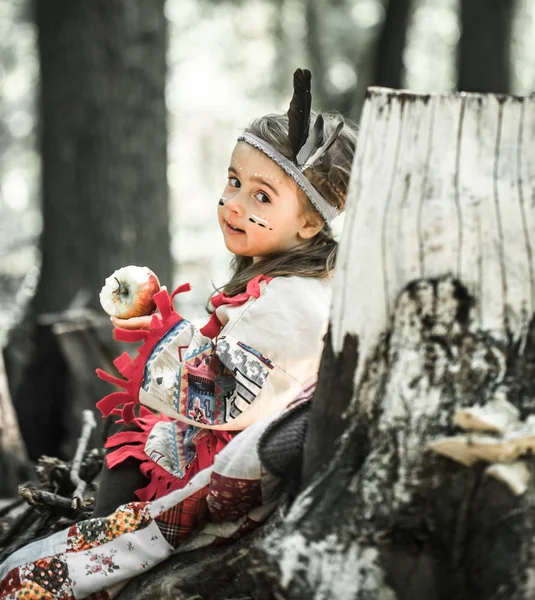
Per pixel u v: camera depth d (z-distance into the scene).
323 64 16.91
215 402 2.17
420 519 1.74
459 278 1.77
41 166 7.11
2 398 4.33
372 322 1.84
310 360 2.18
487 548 1.70
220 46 20.48
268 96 20.55
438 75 17.89
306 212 2.34
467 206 1.77
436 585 1.73
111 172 6.89
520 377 1.73
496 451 1.64
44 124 7.07
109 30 6.83
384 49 10.88
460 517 1.72
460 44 10.70
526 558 1.65
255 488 2.05
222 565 2.03
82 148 6.90
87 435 3.27
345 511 1.78
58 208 6.98
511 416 1.69
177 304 12.08
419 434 1.75
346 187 2.36
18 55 19.75
